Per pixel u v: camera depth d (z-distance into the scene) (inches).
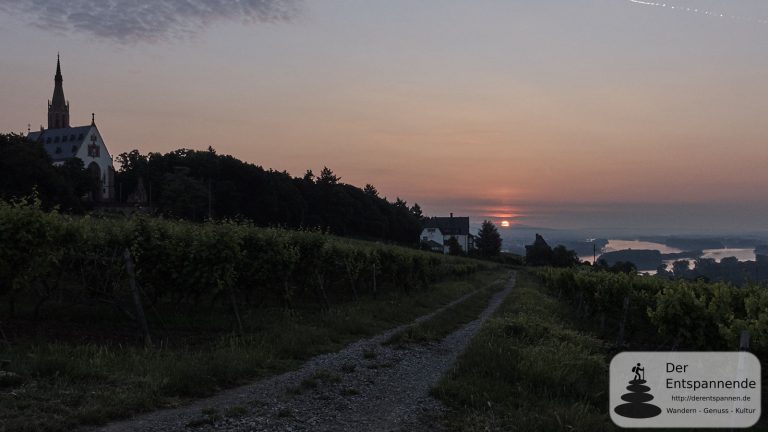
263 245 600.7
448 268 1827.0
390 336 515.8
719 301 408.8
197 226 570.3
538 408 269.7
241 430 230.7
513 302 943.0
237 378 319.6
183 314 542.6
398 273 1096.2
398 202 6397.6
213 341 427.2
